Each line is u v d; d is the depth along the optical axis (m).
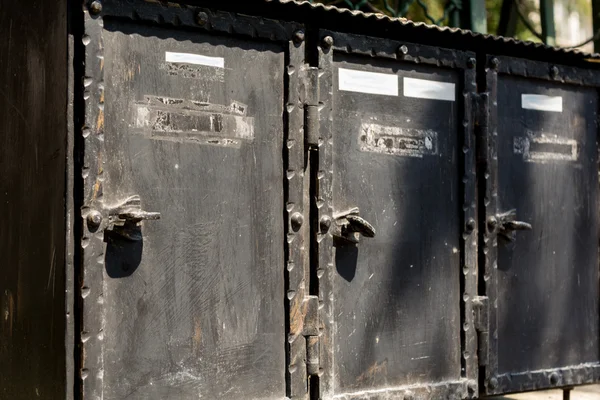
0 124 3.83
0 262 3.81
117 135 3.46
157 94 3.57
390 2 6.90
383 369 4.21
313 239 3.99
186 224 3.63
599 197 5.11
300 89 3.95
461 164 4.51
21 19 3.68
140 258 3.51
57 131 3.41
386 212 4.25
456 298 4.49
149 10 3.54
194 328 3.65
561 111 4.95
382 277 4.22
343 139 4.11
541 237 4.84
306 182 3.99
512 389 4.67
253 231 3.82
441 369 4.42
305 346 3.94
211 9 3.70
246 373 3.79
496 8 7.62
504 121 4.70
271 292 3.87
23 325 3.63
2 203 3.80
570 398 5.51
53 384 3.41
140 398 3.50
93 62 3.38
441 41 4.45
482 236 4.58
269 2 3.79
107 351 3.42
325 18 4.04
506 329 4.68
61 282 3.36
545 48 4.71
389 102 4.28
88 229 3.35
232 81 3.78
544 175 4.86
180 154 3.63
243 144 3.80
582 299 5.01
